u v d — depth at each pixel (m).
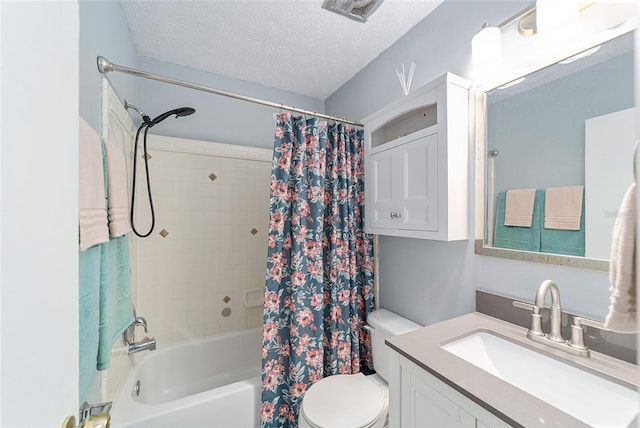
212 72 2.00
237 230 2.13
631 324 0.45
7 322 0.25
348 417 1.09
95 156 0.82
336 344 1.53
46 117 0.32
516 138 1.03
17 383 0.26
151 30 1.52
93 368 0.79
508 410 0.57
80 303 0.71
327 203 1.64
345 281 1.58
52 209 0.33
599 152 0.82
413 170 1.29
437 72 1.35
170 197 1.90
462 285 1.23
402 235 1.35
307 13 1.38
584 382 0.71
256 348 2.12
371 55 1.77
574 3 0.81
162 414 1.18
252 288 2.19
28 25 0.28
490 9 1.11
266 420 1.34
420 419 0.79
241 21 1.44
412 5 1.34
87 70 0.93
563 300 0.90
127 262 1.23
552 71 0.93
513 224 1.04
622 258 0.46
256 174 2.19
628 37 0.77
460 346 0.93
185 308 1.95
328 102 2.38
